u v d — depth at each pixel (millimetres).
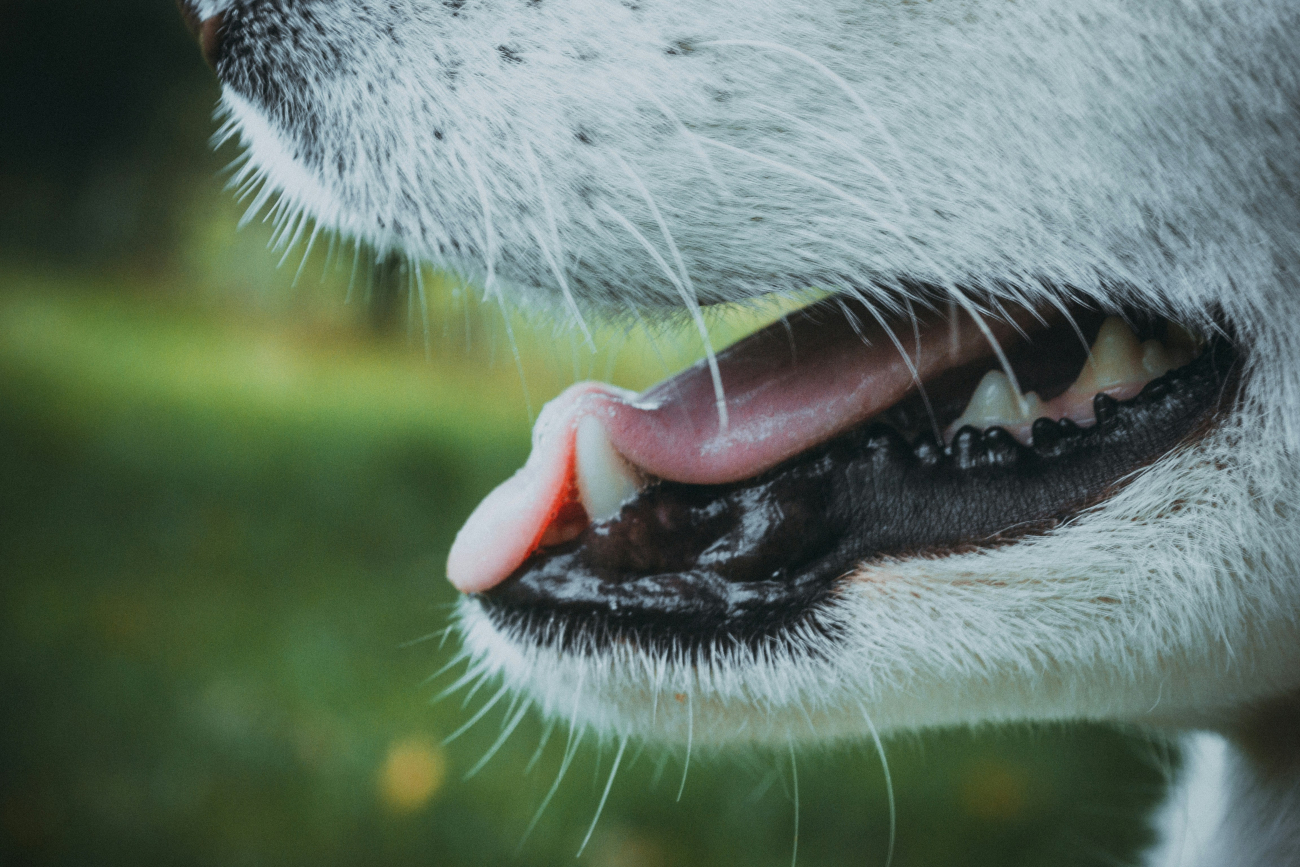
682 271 677
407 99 677
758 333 698
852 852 985
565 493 690
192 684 1156
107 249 5395
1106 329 683
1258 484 667
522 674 689
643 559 686
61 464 1840
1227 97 664
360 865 913
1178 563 670
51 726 1046
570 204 675
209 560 1512
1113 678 680
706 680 681
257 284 4871
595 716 690
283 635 1302
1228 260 667
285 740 1074
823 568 680
